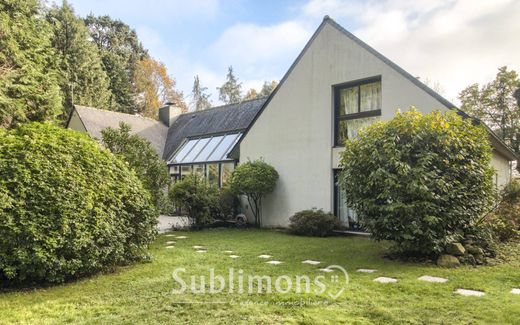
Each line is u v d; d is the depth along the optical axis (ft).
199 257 25.18
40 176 18.42
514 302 14.74
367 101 38.32
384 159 24.71
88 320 13.05
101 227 19.97
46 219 17.81
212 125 66.74
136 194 23.35
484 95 87.71
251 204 47.85
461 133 24.90
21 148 18.92
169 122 80.07
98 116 70.64
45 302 15.23
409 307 14.30
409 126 25.23
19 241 17.07
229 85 185.16
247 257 25.29
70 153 20.42
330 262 23.52
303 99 42.88
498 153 46.55
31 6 60.13
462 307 14.19
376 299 15.39
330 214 38.58
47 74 58.65
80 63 98.17
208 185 46.21
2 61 52.29
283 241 33.24
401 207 23.34
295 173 43.32
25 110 53.42
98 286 17.71
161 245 31.17
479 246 24.57
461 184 24.18
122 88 118.11
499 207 33.30
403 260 24.13
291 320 12.90
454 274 19.88
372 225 24.90
